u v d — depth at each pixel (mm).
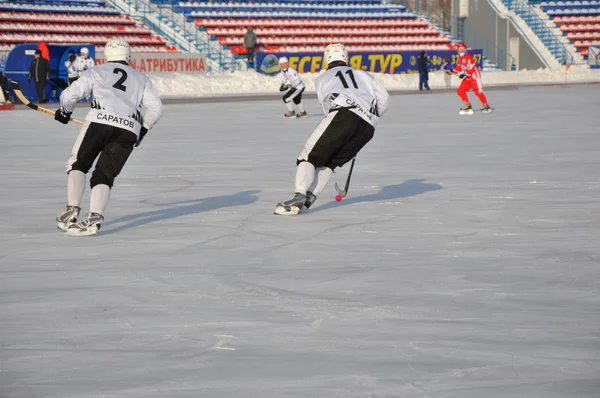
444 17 106812
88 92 13672
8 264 11367
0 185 19594
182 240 13008
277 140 31391
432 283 10039
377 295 9492
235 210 15906
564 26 104938
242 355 7422
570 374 6871
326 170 15469
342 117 15078
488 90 74438
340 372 6957
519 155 24781
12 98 60125
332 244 12555
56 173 21891
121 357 7406
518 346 7598
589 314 8625
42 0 77125
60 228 13797
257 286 9992
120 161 13555
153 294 9648
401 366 7090
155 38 80312
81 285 10125
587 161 22969
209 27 86188
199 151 27469
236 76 76500
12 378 6922
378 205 16266
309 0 95688
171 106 55375
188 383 6758
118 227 14242
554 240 12555
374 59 86688
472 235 13078
